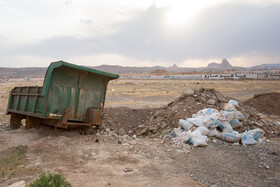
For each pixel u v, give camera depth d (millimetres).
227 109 10539
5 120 13219
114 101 26234
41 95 7906
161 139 8898
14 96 10484
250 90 38562
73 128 9078
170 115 11117
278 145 8320
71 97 8547
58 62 7586
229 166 6238
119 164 5820
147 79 89062
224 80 69562
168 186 4703
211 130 8930
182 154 6980
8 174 4984
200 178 5262
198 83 57406
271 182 5289
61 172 5148
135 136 9625
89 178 4883
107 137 8453
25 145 6996
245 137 8445
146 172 5383
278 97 19219
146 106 20734
